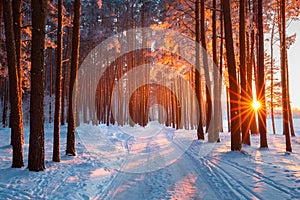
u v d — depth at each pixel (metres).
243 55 14.07
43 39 8.05
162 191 6.54
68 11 25.36
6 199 5.59
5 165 8.74
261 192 6.05
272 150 12.99
